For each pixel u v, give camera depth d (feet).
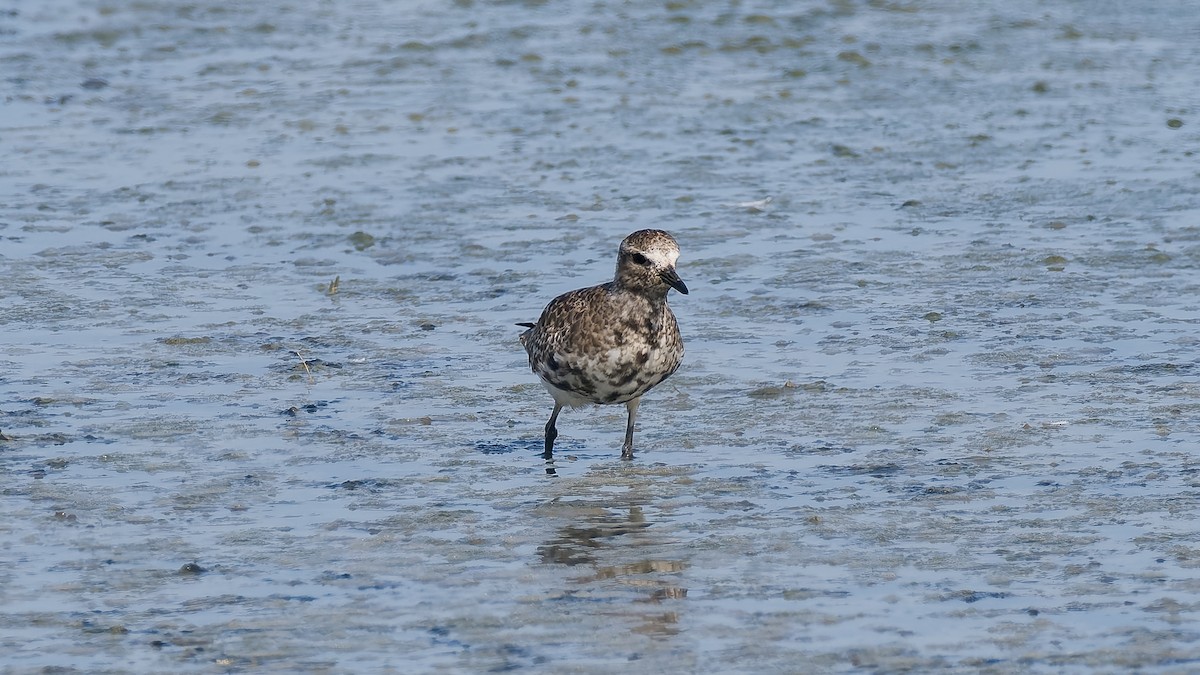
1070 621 31.73
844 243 66.64
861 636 31.35
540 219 71.46
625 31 115.65
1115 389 47.83
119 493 40.52
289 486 41.16
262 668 30.45
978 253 64.54
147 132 90.07
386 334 55.83
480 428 46.26
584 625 32.22
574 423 46.73
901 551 35.88
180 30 119.03
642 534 37.42
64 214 73.36
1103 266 62.18
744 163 81.20
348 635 31.86
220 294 61.16
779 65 105.60
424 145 86.02
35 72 106.42
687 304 58.95
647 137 87.10
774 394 48.52
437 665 30.45
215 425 46.21
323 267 64.85
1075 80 99.50
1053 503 38.65
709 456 43.37
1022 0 122.93
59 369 51.78
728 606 33.04
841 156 82.38
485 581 34.65
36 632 32.22
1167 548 35.45
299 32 118.42
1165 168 77.46
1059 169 78.23
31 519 38.65
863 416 46.21
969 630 31.48
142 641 31.71
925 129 87.81
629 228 69.72
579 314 41.91
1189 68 102.37
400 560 35.94
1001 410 46.26
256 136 88.63
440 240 68.39
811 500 39.50
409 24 119.96
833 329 55.42
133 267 64.85
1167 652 30.14
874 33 113.50
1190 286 59.16
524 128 89.66
